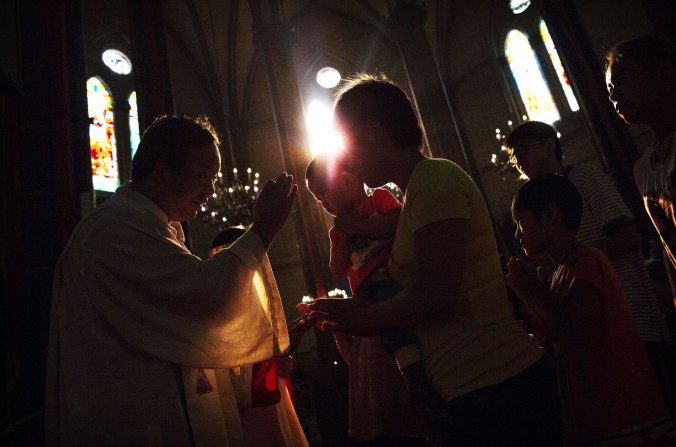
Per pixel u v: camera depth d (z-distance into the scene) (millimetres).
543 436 936
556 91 13609
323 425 6297
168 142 1410
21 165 4570
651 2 6551
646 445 1214
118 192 1438
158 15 7965
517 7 14625
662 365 1701
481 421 914
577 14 10242
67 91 5074
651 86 1421
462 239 905
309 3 18125
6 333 2766
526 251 1568
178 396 1203
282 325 1377
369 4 16922
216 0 15875
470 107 15961
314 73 17859
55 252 4395
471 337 948
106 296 1215
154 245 1236
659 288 2486
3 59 4652
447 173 985
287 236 16219
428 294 866
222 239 2523
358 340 1831
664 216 1561
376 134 1086
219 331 1219
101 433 1129
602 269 1386
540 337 1703
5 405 2744
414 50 14086
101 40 14477
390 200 1664
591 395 1306
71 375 1186
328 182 1696
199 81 17000
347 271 1681
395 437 1553
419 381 1021
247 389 1464
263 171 17000
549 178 1535
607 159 9359
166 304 1194
